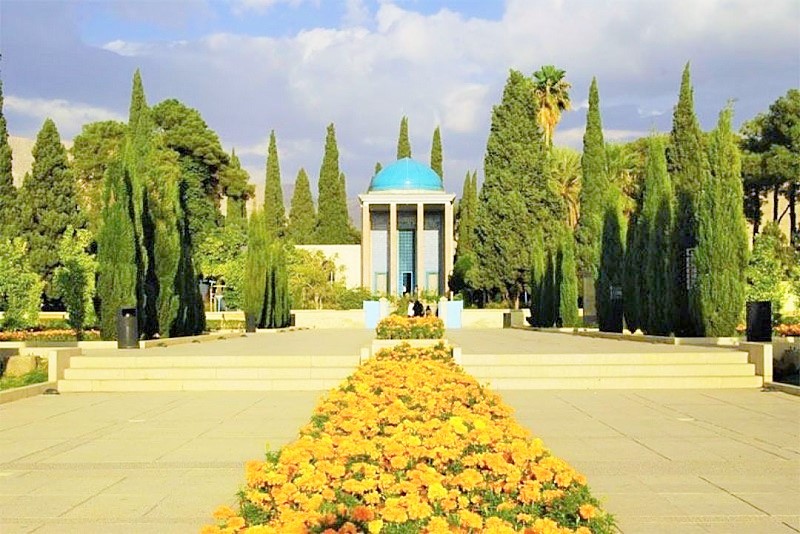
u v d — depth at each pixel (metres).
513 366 16.91
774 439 10.44
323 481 5.67
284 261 42.75
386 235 65.12
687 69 37.47
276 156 71.44
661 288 23.81
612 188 29.72
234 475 8.50
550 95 55.19
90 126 54.38
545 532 4.79
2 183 42.25
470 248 64.50
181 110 56.44
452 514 5.24
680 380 16.20
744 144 49.03
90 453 9.73
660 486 7.91
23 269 31.48
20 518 6.95
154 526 6.70
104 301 23.59
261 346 23.91
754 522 6.68
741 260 21.22
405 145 71.94
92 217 49.16
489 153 50.44
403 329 21.72
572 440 10.41
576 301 36.00
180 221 28.06
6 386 16.48
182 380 16.53
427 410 8.81
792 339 18.39
